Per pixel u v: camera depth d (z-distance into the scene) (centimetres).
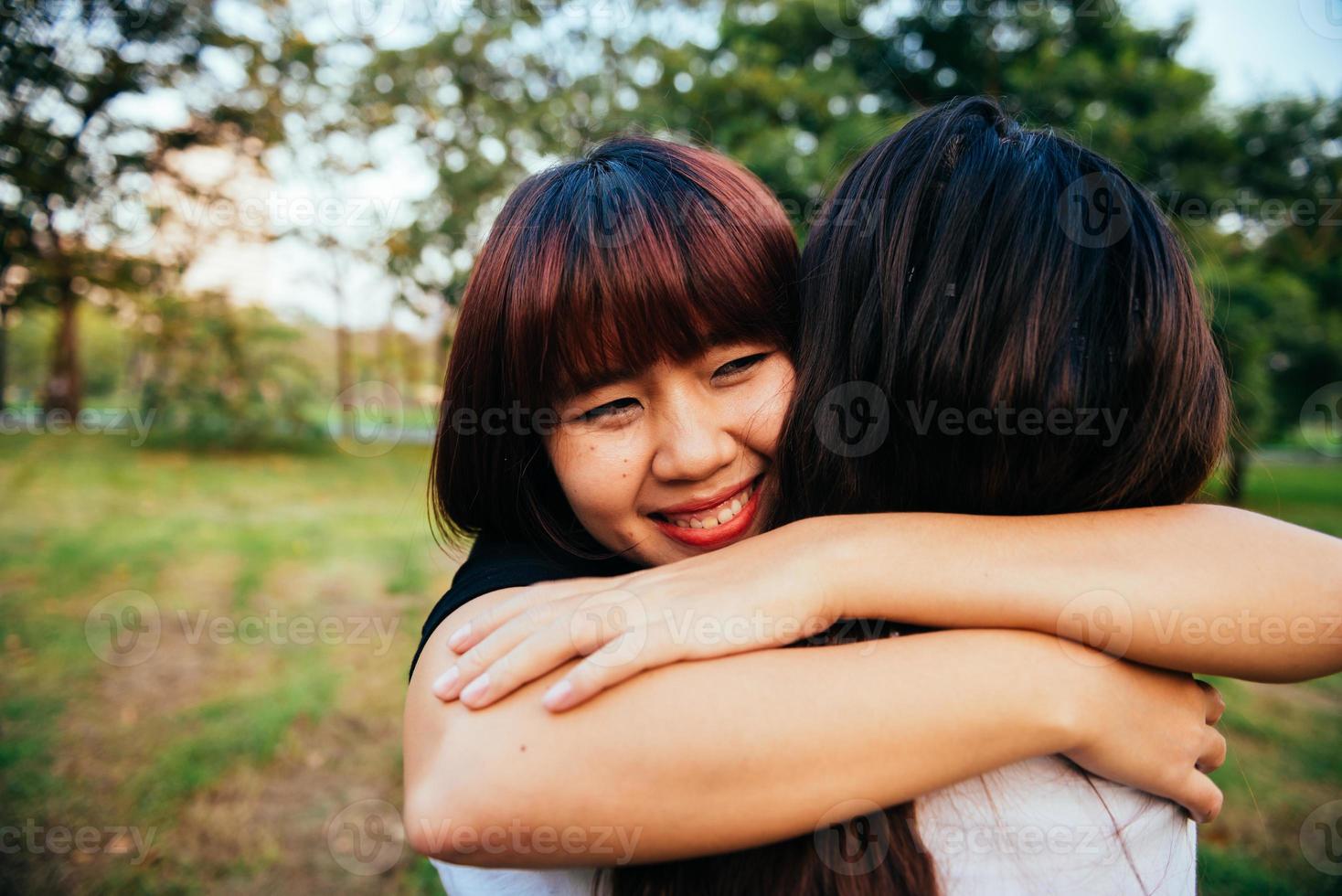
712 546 89
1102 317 70
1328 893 227
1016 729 62
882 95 798
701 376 82
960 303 71
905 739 61
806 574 69
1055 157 73
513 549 92
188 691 375
